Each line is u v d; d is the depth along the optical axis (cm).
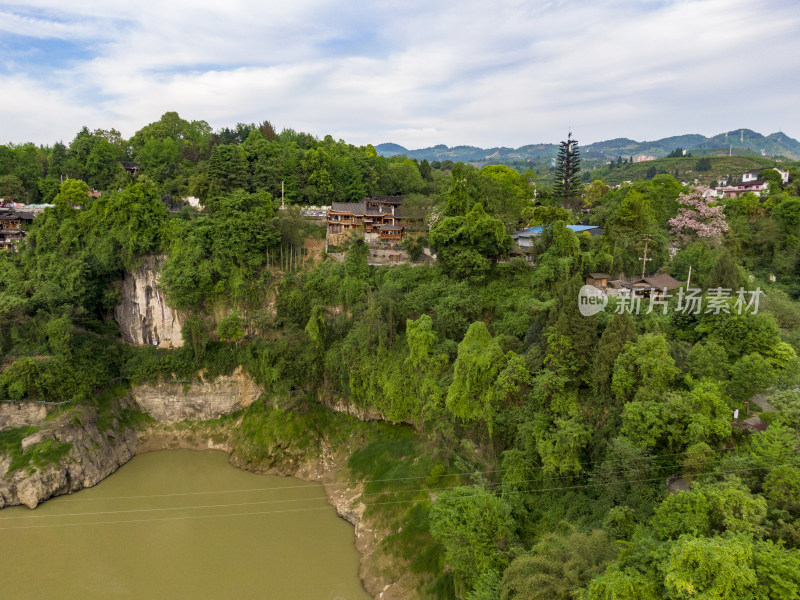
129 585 5194
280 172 11038
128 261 8562
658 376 4288
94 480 7044
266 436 7650
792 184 12119
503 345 5859
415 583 5016
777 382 4441
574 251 6881
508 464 4916
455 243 7294
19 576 5322
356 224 9462
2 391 7206
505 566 4009
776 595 2564
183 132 13712
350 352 7431
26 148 12456
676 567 2723
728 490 3114
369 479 6519
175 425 8256
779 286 7562
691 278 6894
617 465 4078
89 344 8094
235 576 5331
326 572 5403
